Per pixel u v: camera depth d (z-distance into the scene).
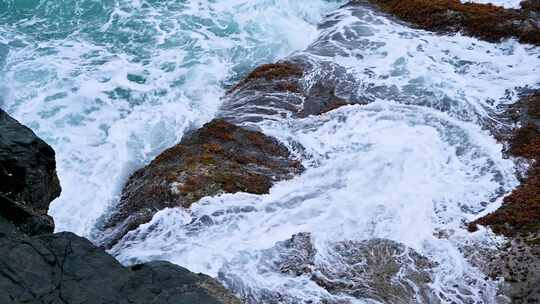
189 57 23.56
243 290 15.20
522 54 22.38
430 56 22.64
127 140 20.16
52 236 12.62
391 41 23.47
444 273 15.71
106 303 11.61
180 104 21.50
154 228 16.84
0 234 12.77
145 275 12.21
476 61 22.30
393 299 15.08
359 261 15.92
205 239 16.48
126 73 22.78
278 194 17.78
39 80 22.45
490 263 15.92
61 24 25.36
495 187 17.89
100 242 17.03
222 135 19.48
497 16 23.45
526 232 16.42
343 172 18.36
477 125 19.83
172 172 18.16
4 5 26.14
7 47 24.03
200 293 11.98
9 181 14.63
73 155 19.59
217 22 25.23
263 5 25.89
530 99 20.58
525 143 19.03
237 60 23.53
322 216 17.08
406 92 21.17
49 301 11.46
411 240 16.45
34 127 20.52
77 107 21.34
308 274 15.59
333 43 23.69
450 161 18.73
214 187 17.70
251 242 16.39
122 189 18.72
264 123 20.12
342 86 21.56
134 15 25.59
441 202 17.47
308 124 20.06
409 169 18.36
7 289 11.42
